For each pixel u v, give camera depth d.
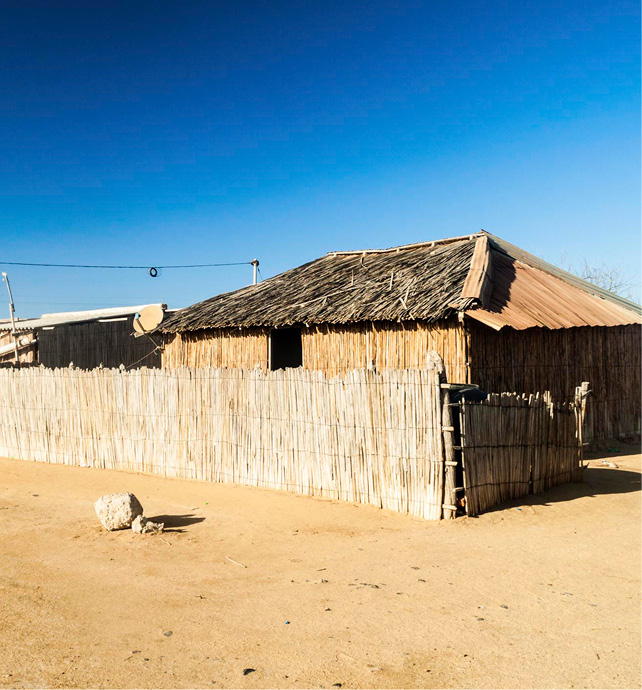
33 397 13.38
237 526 7.77
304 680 3.88
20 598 5.36
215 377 10.63
